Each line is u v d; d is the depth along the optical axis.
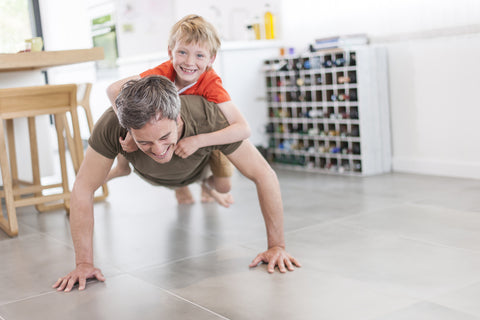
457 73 3.56
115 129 1.77
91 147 1.84
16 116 2.76
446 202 2.91
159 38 5.53
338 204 3.03
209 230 2.61
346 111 4.05
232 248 2.29
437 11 3.61
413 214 2.70
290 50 4.69
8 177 2.68
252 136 4.75
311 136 4.32
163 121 1.55
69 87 2.90
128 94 1.53
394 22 3.90
